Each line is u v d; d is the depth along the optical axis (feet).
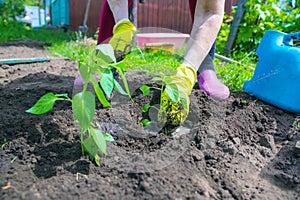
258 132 4.83
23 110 4.79
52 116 4.49
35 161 3.45
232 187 3.31
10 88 6.00
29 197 2.84
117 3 4.46
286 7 13.50
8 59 8.93
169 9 16.78
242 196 3.20
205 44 4.36
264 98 5.82
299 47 5.79
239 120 4.90
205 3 4.55
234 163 3.80
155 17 16.74
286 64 5.51
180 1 16.66
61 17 29.01
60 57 10.46
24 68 8.32
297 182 3.48
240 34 11.99
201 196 3.05
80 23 21.66
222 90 5.49
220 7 4.60
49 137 3.97
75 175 3.24
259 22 11.98
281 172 3.73
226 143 4.10
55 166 3.37
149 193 3.00
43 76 7.27
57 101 5.17
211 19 4.50
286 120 5.27
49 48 12.30
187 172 3.40
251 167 3.80
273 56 5.84
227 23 14.16
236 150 4.02
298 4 12.76
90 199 2.89
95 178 3.20
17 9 25.31
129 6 5.62
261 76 6.00
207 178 3.42
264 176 3.66
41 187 3.00
